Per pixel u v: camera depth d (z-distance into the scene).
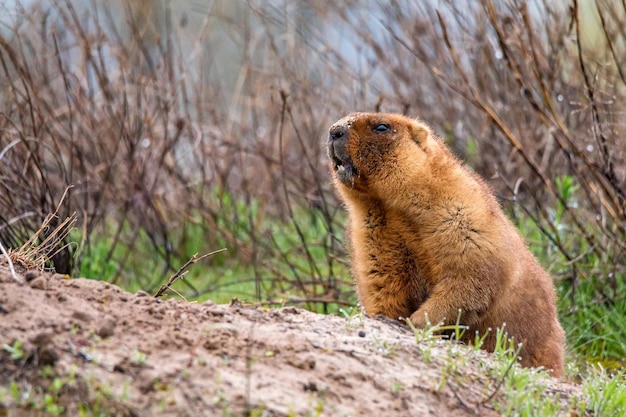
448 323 8.99
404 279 9.38
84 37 15.13
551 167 13.90
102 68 15.16
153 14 18.39
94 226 14.35
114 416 6.02
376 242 9.44
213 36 21.92
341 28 16.97
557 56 13.49
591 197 13.05
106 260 13.81
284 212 16.38
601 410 7.51
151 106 16.31
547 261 12.83
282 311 8.23
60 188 14.22
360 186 9.40
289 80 16.69
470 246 8.95
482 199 9.17
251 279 13.30
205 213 15.68
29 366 6.28
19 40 14.05
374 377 7.00
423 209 9.12
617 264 12.26
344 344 7.43
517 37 12.51
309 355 7.04
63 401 6.09
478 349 7.89
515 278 9.16
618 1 13.87
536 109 11.88
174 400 6.17
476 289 8.94
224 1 20.67
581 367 11.06
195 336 7.05
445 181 9.14
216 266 15.16
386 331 8.09
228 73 21.45
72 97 14.84
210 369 6.57
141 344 6.79
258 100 17.48
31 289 7.17
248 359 6.53
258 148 16.03
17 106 13.62
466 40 14.76
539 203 12.34
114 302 7.41
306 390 6.59
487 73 14.82
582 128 13.55
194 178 16.62
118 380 6.30
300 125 16.77
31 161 13.26
